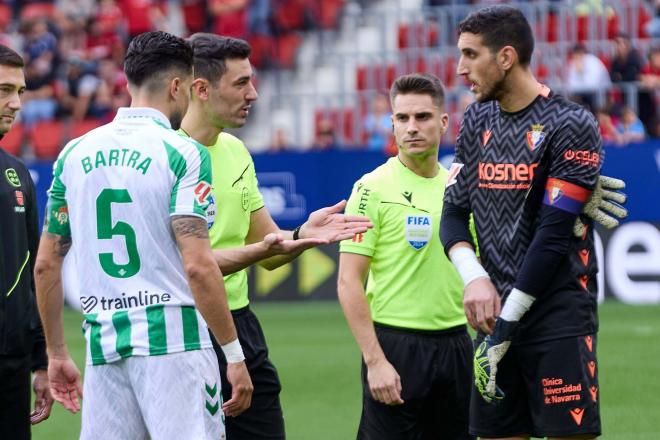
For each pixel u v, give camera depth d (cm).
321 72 6838
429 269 1858
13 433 1816
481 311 1562
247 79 1855
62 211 1578
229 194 1875
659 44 5800
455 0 6331
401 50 6269
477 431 1662
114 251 1504
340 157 5378
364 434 1888
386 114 5862
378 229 1873
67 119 6512
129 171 1502
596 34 5972
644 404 2973
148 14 6950
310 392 3266
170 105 1567
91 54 6775
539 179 1571
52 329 1644
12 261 1794
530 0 6159
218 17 6919
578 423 1566
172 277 1504
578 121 1548
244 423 1900
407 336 1858
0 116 1808
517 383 1627
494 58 1574
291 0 6962
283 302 5325
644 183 5016
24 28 6906
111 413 1511
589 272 1600
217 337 1514
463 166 1661
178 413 1480
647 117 5588
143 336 1484
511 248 1598
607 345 3906
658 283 4959
